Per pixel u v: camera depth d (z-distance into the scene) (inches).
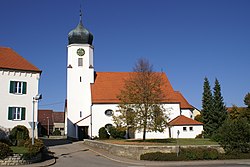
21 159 1009.5
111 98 2298.2
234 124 1310.3
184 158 1192.8
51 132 3964.1
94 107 2252.7
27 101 1535.4
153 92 1583.4
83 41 2481.5
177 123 2155.5
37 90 1566.2
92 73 2453.2
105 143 1493.6
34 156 1056.2
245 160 1194.6
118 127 1583.4
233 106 2497.5
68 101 2391.7
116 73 2556.6
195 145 1293.1
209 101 2514.8
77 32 2475.4
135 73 1653.5
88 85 2429.9
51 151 1464.1
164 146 1254.3
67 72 2438.5
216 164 1088.2
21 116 1512.1
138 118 1544.0
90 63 2472.9
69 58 2460.6
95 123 2229.3
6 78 1508.4
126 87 1621.6
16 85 1529.3
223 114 2465.6
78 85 2421.3
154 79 1612.9
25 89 1541.6
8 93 1501.0
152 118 1563.7
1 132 1457.9
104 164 1072.2
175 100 2309.3
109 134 2138.3
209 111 2487.7
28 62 1616.6
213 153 1218.6
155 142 1549.0
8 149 1001.5
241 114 2322.8
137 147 1247.5
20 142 1311.5
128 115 1544.0
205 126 2474.2
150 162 1140.5
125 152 1279.5
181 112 2447.1
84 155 1346.0
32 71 1566.2
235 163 1111.6
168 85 2436.0
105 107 2257.6
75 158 1234.6
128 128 1577.3
